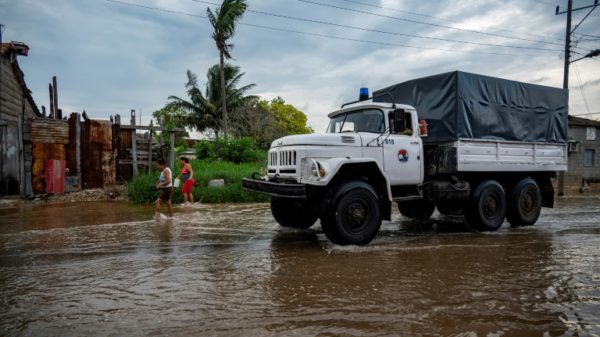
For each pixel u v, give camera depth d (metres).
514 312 3.56
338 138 6.43
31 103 20.19
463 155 7.40
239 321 3.31
